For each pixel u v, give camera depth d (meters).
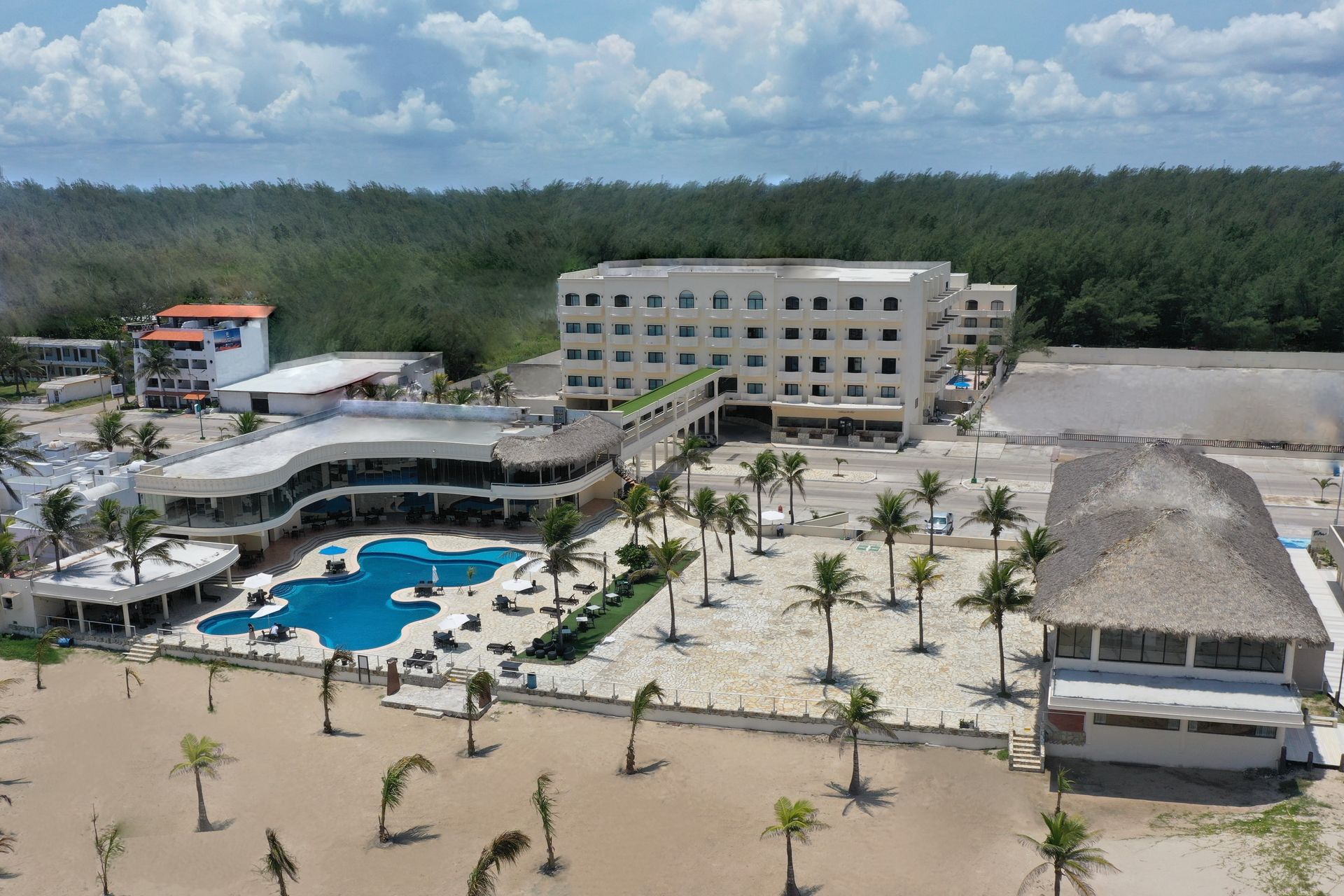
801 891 42.12
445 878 43.66
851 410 114.81
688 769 52.19
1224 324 154.00
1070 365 152.38
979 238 197.25
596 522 90.12
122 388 151.12
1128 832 45.38
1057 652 53.84
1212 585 51.84
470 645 66.00
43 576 71.31
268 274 197.25
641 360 122.38
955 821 46.94
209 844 46.69
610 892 42.56
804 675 60.75
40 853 46.25
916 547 82.56
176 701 60.81
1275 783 49.00
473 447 86.50
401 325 166.50
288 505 83.50
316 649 65.88
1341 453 108.38
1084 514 62.75
